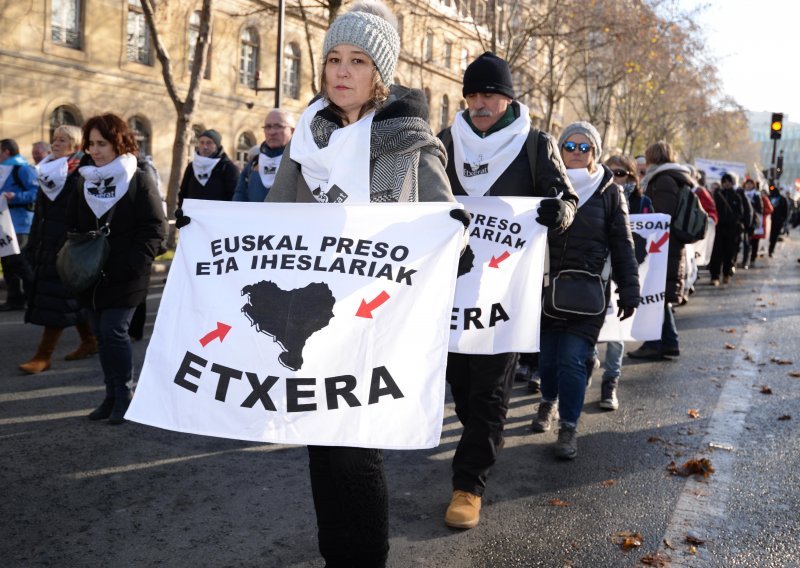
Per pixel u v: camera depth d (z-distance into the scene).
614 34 23.53
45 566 2.89
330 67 2.25
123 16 21.42
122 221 4.62
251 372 2.11
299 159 2.31
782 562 3.06
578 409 4.29
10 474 3.81
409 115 2.27
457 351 3.38
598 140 4.34
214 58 24.16
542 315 4.36
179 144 15.15
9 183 8.38
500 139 3.56
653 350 7.32
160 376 2.17
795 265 19.19
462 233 2.20
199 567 2.93
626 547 3.16
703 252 8.59
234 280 2.19
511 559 3.04
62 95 20.20
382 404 2.10
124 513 3.40
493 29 22.84
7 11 18.77
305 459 4.20
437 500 3.66
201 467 4.02
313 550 3.10
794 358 7.33
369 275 2.16
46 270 5.83
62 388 5.46
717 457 4.36
